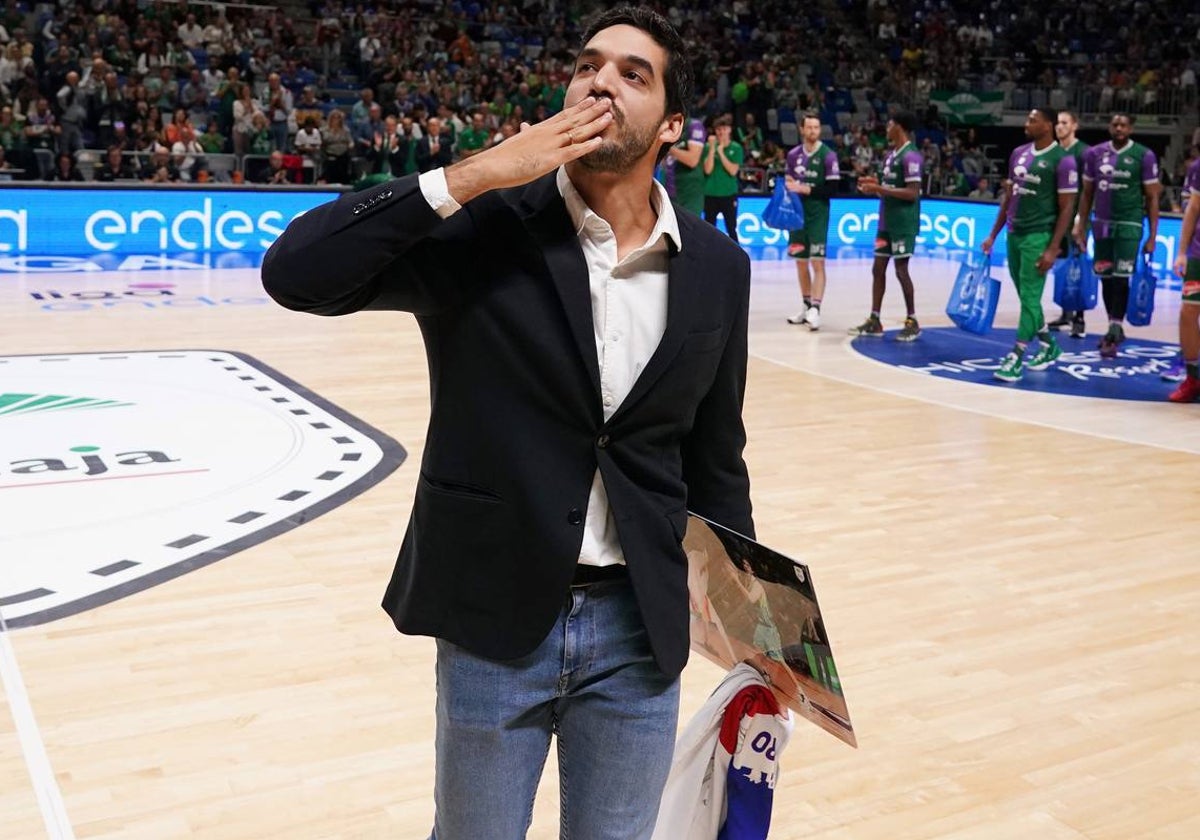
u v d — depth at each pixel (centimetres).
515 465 160
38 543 425
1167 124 1966
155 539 434
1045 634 382
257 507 474
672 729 174
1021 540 474
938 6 2312
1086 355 894
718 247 173
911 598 408
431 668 340
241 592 389
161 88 1470
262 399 651
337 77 1705
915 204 916
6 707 307
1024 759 302
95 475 505
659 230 162
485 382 160
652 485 168
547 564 160
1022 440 634
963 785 288
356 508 478
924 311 1090
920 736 312
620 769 173
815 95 1975
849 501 516
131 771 279
